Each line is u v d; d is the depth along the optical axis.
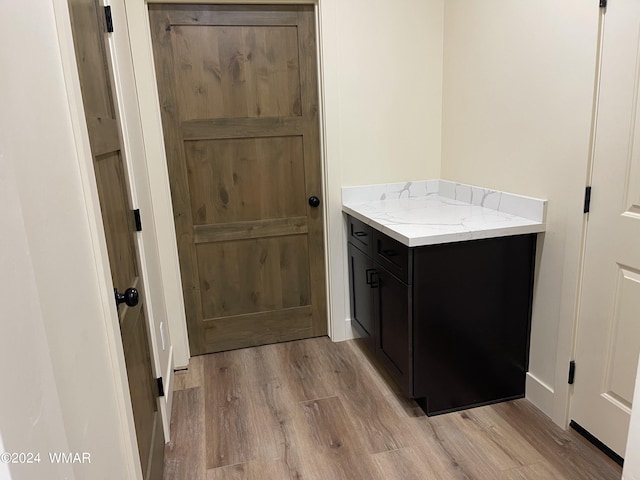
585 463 1.81
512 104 2.15
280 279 2.88
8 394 0.56
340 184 2.73
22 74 0.76
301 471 1.84
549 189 1.97
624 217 1.64
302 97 2.65
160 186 2.46
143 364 1.67
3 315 0.57
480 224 2.07
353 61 2.59
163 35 2.40
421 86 2.73
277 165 2.71
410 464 1.86
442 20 2.67
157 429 1.83
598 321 1.80
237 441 2.03
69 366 0.86
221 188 2.66
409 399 2.30
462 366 2.14
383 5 2.56
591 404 1.88
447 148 2.77
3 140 0.62
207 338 2.84
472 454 1.90
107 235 1.29
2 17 0.70
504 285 2.10
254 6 2.48
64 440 0.74
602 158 1.70
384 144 2.75
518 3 2.05
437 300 2.03
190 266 2.72
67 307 0.88
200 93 2.52
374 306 2.47
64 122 0.97
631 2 1.54
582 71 1.74
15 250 0.62
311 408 2.26
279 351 2.85
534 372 2.19
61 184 0.92
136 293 1.31
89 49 1.30
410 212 2.39
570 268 1.89
